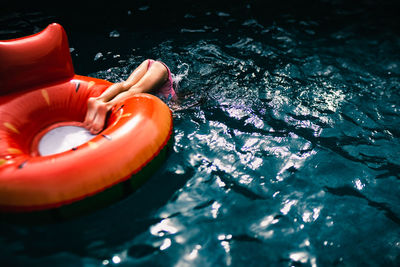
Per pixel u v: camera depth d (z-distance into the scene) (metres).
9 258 2.06
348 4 6.44
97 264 2.07
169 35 4.93
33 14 5.18
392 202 2.64
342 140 3.23
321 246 2.29
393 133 3.36
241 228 2.36
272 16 5.74
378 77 4.29
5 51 2.69
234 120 3.39
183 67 4.17
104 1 5.73
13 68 2.75
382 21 5.89
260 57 4.52
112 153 2.33
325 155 3.04
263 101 3.70
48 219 2.20
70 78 3.11
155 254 2.16
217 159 2.92
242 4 6.04
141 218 2.37
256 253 2.21
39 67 2.88
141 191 2.56
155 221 2.36
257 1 6.18
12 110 2.70
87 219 2.33
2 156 2.29
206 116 3.42
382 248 2.30
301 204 2.57
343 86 4.06
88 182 2.20
